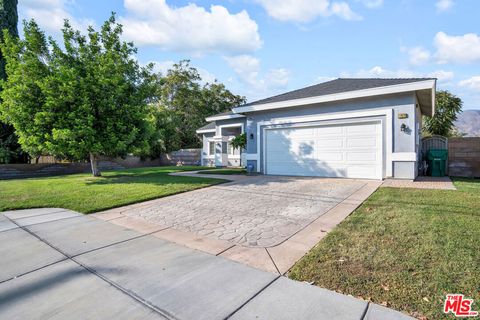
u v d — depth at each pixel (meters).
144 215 5.39
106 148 10.43
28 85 9.48
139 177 10.95
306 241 3.69
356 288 2.42
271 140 11.62
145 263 3.13
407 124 8.53
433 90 8.44
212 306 2.24
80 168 17.20
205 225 4.61
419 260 2.90
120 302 2.34
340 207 5.41
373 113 9.05
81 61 10.51
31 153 10.66
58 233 4.32
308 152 10.55
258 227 4.39
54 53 10.28
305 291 2.42
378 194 6.39
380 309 2.12
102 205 6.11
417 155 9.82
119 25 11.25
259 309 2.17
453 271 2.64
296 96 10.87
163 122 23.89
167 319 2.09
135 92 11.20
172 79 27.66
